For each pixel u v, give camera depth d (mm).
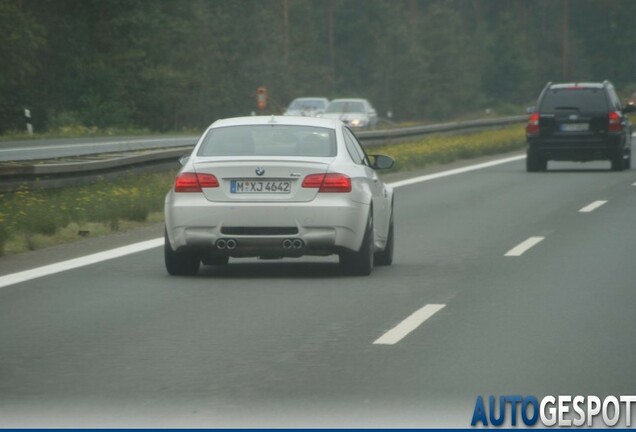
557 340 25094
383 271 36031
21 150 97688
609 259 38844
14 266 36812
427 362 22922
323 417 18984
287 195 33438
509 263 37906
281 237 33281
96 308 29125
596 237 45219
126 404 19781
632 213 54656
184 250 33844
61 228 47094
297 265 37594
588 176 79750
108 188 55094
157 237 44938
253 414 19141
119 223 49469
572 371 22156
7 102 172250
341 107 145500
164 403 19844
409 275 35125
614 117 83062
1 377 21719
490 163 95000
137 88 193500
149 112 195250
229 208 33281
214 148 34656
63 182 50938
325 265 37594
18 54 171000
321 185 33469
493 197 63531
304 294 31375
